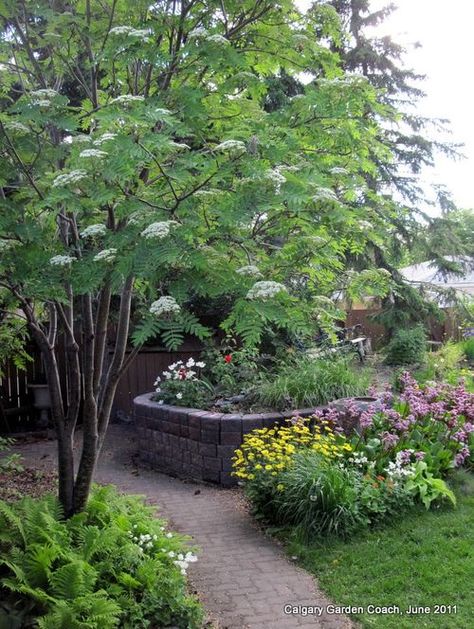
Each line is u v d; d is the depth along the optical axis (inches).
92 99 143.6
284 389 254.1
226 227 104.5
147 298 150.6
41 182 122.0
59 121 114.0
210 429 235.1
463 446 215.0
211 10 130.9
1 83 141.6
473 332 482.0
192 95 117.0
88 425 152.3
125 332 154.1
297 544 167.0
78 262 102.3
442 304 468.4
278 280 115.0
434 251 446.3
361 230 127.0
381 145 136.1
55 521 134.3
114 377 155.8
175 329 87.0
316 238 114.8
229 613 133.2
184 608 123.4
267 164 98.3
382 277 140.3
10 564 114.0
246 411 253.9
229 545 171.9
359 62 438.9
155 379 364.5
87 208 115.6
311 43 129.9
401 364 407.2
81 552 127.6
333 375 265.1
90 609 108.7
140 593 125.0
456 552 156.2
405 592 139.6
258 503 188.4
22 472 242.7
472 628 123.7
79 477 152.7
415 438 216.2
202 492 226.8
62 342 333.7
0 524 130.1
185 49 114.9
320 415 221.5
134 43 113.6
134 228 97.5
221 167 98.7
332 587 143.8
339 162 134.0
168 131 105.5
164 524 163.9
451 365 367.9
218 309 265.7
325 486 173.2
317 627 127.2
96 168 96.9
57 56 146.3
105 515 152.5
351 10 436.8
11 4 132.9
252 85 125.0
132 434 330.3
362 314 541.0
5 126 115.3
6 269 118.6
